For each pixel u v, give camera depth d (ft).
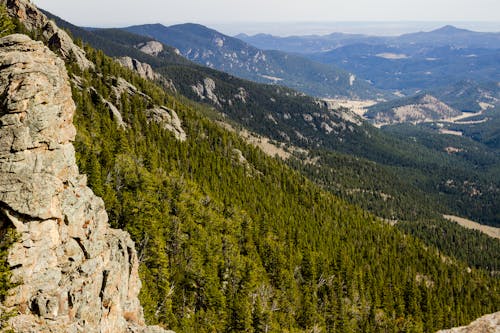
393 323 433.48
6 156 113.80
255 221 545.03
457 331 88.99
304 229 610.65
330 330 390.63
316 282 463.83
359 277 499.51
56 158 123.54
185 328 271.28
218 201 557.74
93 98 583.99
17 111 115.96
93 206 138.82
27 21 655.76
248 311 314.96
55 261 120.57
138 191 379.14
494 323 87.81
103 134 498.69
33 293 113.19
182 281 314.55
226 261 382.83
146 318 232.12
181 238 356.38
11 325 106.83
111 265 142.72
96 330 127.13
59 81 129.39
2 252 107.55
